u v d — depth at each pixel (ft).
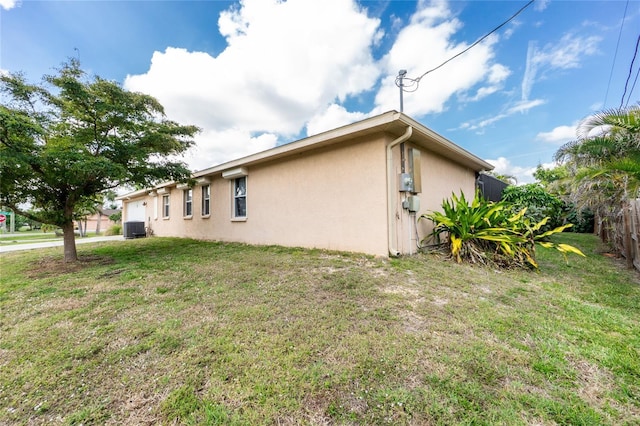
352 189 18.02
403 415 4.74
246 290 11.60
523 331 7.66
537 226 16.48
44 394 5.58
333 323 8.26
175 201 38.52
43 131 15.53
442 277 12.75
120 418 4.91
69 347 7.33
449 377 5.68
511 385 5.48
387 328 7.88
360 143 17.61
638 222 14.88
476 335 7.44
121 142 20.31
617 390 5.35
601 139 15.74
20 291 12.34
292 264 15.71
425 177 20.52
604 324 8.16
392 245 16.48
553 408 4.87
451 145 20.26
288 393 5.33
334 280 12.41
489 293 10.84
